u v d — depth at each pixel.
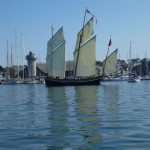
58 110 38.81
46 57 115.44
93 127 25.84
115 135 22.36
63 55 115.38
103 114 34.16
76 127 25.98
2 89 112.38
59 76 115.88
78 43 115.38
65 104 46.38
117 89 92.44
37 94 74.12
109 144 19.72
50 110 39.00
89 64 116.00
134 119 29.92
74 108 40.72
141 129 24.50
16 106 45.09
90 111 37.19
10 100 56.72
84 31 114.75
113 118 30.89
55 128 25.66
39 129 25.27
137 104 44.94
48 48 115.12
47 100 54.75
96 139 21.19
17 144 19.98
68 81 115.69
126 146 19.16
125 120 29.38
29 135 22.77
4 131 24.45
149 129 24.44
